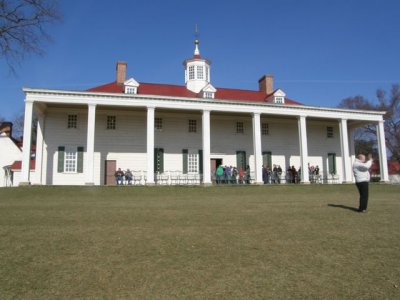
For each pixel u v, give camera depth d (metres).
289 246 7.28
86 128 31.28
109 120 32.09
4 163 41.81
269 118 36.47
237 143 35.28
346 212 11.78
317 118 35.75
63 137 30.72
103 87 33.31
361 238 7.87
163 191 24.16
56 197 20.30
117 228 9.11
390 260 6.36
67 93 27.64
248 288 5.18
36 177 29.64
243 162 35.09
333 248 7.12
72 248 7.17
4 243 7.53
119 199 19.12
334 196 20.91
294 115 33.72
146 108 31.22
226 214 11.66
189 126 34.16
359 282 5.38
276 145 36.50
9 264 6.23
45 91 27.06
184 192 24.20
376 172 63.44
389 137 58.91
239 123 35.75
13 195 20.95
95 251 6.97
